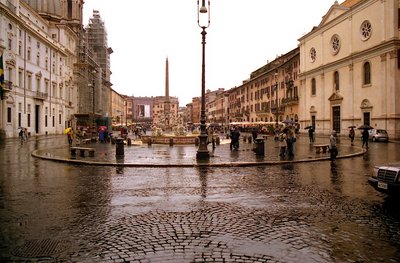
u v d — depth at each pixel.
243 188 11.32
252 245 5.93
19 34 52.12
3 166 17.48
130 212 8.23
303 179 13.17
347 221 7.38
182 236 6.42
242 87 108.31
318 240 6.17
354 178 13.38
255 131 36.34
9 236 6.43
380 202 9.19
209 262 5.20
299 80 66.62
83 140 42.62
